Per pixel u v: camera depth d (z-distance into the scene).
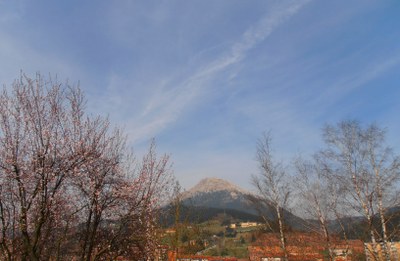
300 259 33.97
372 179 29.78
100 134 16.55
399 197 28.91
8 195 14.23
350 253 37.25
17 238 14.63
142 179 16.75
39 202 14.11
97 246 16.12
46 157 14.51
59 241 15.20
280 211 32.56
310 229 33.12
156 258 19.47
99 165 15.81
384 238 28.41
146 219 17.03
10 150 14.24
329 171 32.31
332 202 32.25
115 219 15.93
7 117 14.78
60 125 15.74
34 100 15.50
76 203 15.62
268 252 36.00
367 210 29.36
